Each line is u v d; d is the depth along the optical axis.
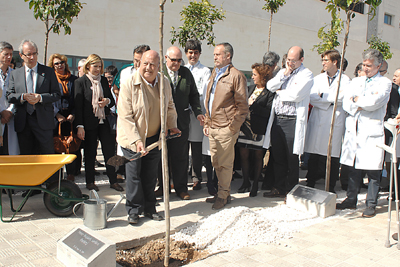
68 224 3.92
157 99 3.89
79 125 5.14
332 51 5.46
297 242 3.69
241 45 14.40
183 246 3.50
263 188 5.87
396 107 5.38
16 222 3.96
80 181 6.05
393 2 21.50
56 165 3.87
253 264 3.17
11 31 9.55
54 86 4.93
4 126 5.09
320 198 4.64
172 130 4.14
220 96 4.58
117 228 3.80
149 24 11.95
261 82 5.38
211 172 5.39
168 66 4.78
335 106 4.73
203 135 5.51
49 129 4.92
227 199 4.96
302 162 8.11
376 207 5.05
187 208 4.65
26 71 4.77
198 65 5.70
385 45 13.48
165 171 3.09
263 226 3.93
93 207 3.71
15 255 3.13
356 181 4.83
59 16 5.72
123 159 3.40
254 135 5.27
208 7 8.35
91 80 5.23
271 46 15.39
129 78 3.80
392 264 3.23
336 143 5.53
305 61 16.86
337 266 3.17
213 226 3.87
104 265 2.85
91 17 10.81
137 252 3.41
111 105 5.47
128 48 11.62
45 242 3.42
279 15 15.71
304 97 4.99
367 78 4.66
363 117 4.62
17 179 3.78
